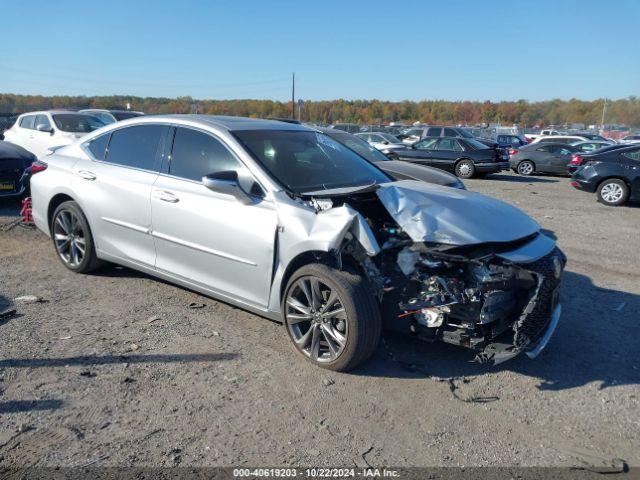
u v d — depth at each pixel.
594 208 11.91
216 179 3.79
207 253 4.23
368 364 3.83
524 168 20.70
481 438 3.04
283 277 3.81
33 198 5.83
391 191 3.85
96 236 5.16
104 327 4.31
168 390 3.41
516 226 3.81
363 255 3.52
